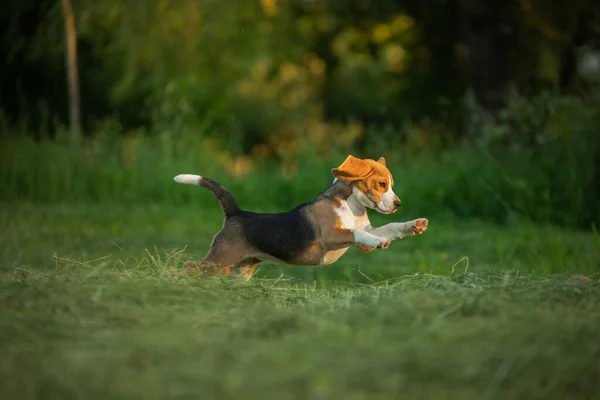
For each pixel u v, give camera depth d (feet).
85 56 88.38
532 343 20.30
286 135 100.12
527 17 74.49
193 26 77.20
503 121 66.03
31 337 20.80
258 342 20.53
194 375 17.99
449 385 17.98
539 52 78.48
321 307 25.54
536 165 56.39
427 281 28.86
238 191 63.62
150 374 18.10
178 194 63.67
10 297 24.16
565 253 40.52
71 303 23.65
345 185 31.07
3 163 65.00
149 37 76.18
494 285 27.04
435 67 92.73
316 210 30.91
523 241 46.03
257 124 99.60
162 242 46.44
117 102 86.74
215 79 88.53
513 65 74.23
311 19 92.84
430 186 58.18
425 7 88.17
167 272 29.48
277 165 71.00
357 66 104.53
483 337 20.61
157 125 70.74
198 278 27.58
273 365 18.65
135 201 63.77
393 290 27.84
